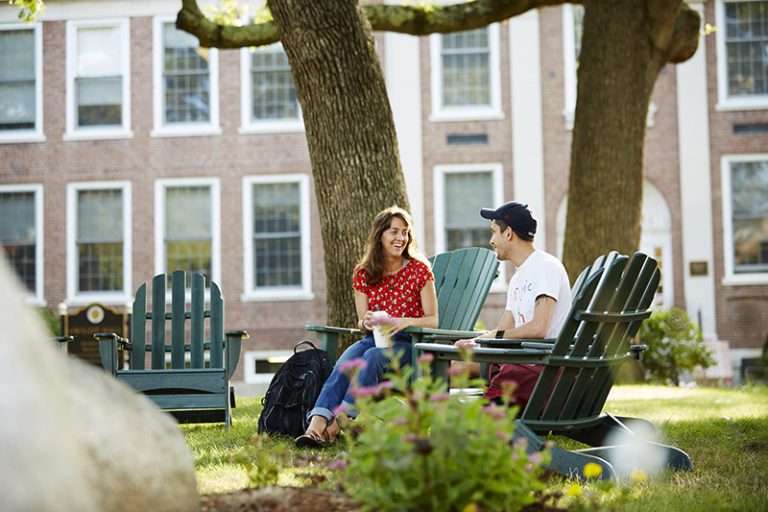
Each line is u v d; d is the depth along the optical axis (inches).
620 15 453.7
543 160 731.4
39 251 741.9
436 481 97.0
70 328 573.9
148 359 600.4
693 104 732.7
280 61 746.2
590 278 147.4
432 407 103.4
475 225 731.4
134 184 741.9
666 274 728.3
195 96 748.0
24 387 68.6
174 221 741.3
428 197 732.0
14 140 746.2
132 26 749.9
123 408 92.1
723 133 732.0
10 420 65.9
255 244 737.6
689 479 157.2
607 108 452.8
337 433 201.3
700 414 275.6
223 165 739.4
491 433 101.0
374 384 196.9
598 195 452.1
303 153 736.3
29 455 65.7
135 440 89.3
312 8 296.4
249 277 733.9
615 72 452.8
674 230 728.3
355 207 300.7
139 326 264.1
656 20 454.6
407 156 733.3
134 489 84.2
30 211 746.8
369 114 302.2
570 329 149.0
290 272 735.1
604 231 450.3
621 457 163.2
